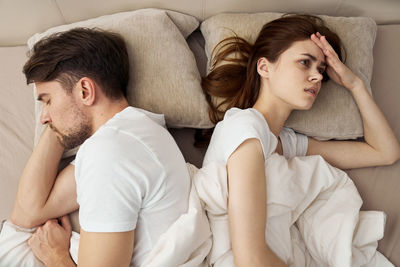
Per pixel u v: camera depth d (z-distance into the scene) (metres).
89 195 0.68
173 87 1.02
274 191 0.84
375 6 1.23
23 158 1.05
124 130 0.76
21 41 1.27
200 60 1.22
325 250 0.88
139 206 0.73
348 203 0.91
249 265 0.71
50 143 0.92
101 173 0.69
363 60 1.08
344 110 1.04
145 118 0.83
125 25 1.04
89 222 0.68
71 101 0.81
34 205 0.90
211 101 1.06
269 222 0.85
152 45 1.03
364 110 1.00
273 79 0.90
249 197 0.75
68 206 0.94
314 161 0.94
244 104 1.01
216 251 0.82
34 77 0.81
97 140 0.72
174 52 1.05
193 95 1.03
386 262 0.93
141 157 0.74
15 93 1.16
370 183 1.05
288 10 1.24
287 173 0.86
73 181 0.92
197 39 1.27
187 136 1.12
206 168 0.85
